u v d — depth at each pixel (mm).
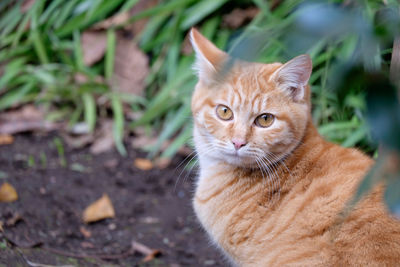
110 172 4152
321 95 3598
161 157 4332
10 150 4277
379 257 1953
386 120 888
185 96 4469
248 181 2461
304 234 2156
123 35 5156
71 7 5184
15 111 4867
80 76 4926
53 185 3771
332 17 945
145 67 4988
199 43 2609
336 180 2234
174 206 3793
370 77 917
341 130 3582
